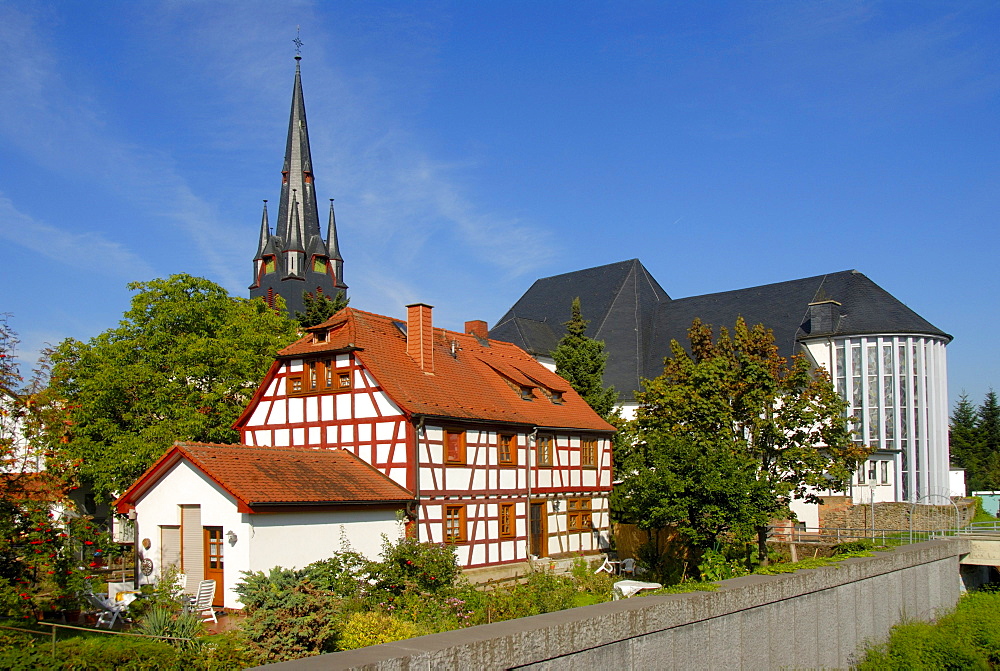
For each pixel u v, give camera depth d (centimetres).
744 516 2370
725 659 1170
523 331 5259
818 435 2788
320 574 1773
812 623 1423
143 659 1112
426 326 2889
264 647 1206
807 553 3266
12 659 1062
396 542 2336
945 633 1764
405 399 2558
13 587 1491
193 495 2097
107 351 3098
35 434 1728
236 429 2980
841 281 5162
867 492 4488
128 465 2823
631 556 3384
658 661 1038
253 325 3372
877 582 1708
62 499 1627
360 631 1311
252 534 1995
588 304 5806
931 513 3694
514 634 846
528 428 3044
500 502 2856
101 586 2012
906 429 4725
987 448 7362
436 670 768
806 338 4931
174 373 3103
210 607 1838
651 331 5631
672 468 2495
